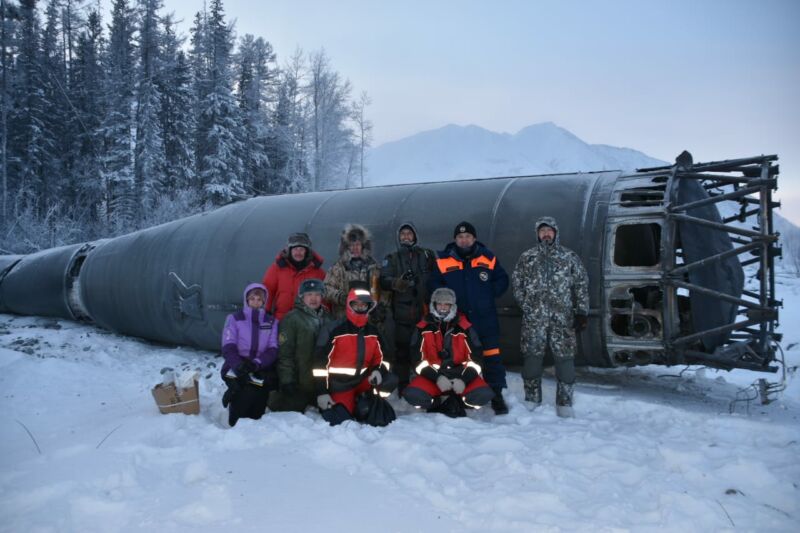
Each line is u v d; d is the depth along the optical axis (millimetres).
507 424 4973
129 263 10031
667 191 5848
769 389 6496
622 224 5926
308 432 4465
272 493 3373
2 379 7008
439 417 5051
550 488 3426
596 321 5895
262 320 5355
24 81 39656
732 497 3334
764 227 5324
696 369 7523
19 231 24016
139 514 3088
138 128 35781
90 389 6867
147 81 37875
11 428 5273
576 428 4719
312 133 47406
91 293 11039
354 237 5730
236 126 38125
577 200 6375
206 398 6141
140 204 32531
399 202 7488
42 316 13398
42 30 44406
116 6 44844
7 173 35906
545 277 5371
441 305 5223
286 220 8188
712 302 5836
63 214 35656
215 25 44844
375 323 5773
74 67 46219
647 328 5840
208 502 3174
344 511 3143
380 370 5156
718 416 4941
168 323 9203
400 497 3330
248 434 4445
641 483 3525
